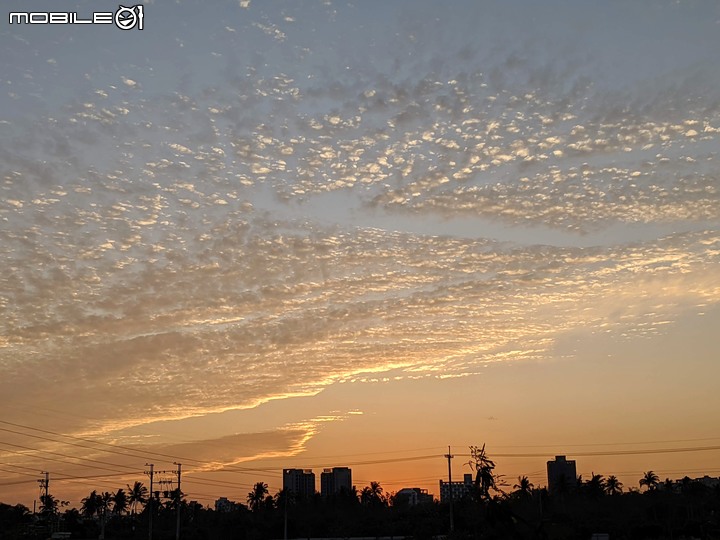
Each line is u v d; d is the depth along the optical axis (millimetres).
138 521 186625
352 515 167375
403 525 142500
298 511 177000
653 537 117938
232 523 164000
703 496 172500
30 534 145000
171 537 148375
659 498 167500
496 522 52938
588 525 121000
